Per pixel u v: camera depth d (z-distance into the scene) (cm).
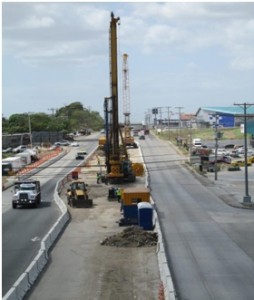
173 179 9112
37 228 4703
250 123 15925
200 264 3322
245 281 2931
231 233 4388
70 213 5519
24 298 2619
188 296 2669
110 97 8169
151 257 3447
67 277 2995
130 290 2722
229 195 6919
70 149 16500
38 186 6312
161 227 4669
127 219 4744
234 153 13200
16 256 3588
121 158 8700
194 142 16750
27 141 18962
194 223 4888
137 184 8250
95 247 3794
